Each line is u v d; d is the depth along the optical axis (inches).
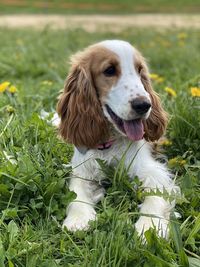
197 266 18.7
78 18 128.0
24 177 22.8
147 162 26.4
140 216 22.3
